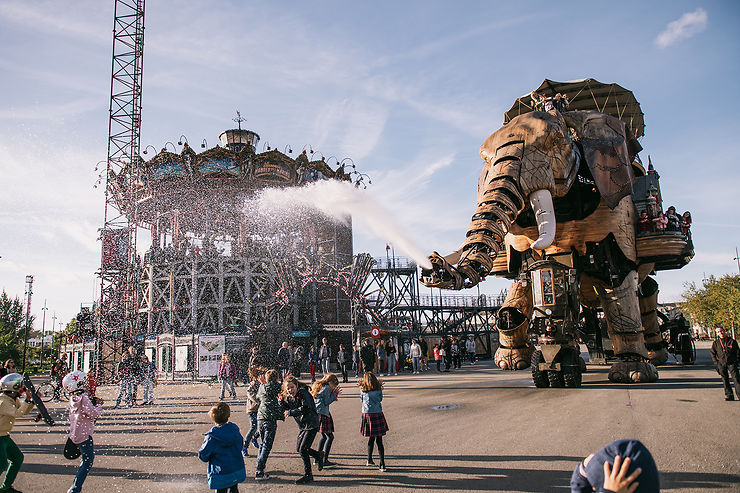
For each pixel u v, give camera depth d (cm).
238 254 3266
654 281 1998
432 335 4288
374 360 2689
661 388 1350
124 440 966
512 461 673
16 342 5653
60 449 927
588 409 1044
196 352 2717
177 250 3438
